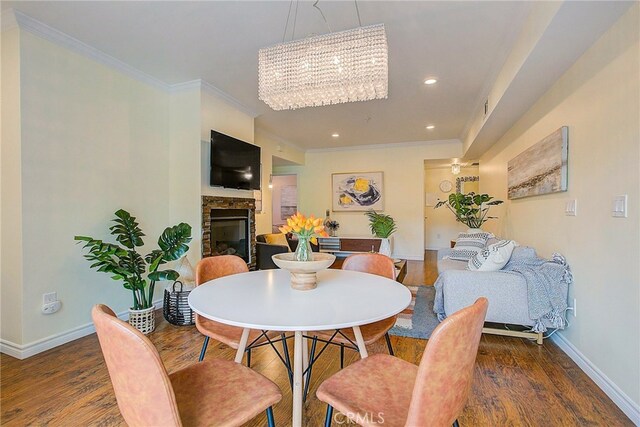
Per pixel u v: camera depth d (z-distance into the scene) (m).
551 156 2.63
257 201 5.68
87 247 2.73
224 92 3.77
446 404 0.90
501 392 1.88
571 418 1.65
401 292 1.53
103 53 2.82
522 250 2.76
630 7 1.66
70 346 2.51
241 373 1.22
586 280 2.12
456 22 2.36
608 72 1.87
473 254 4.03
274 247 4.45
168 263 3.56
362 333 1.67
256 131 5.66
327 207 7.42
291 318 1.15
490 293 2.52
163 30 2.48
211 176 3.55
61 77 2.56
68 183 2.61
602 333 1.93
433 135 6.02
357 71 1.97
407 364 1.29
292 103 2.31
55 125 2.52
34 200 2.38
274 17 2.31
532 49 2.12
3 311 2.38
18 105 2.30
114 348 0.86
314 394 1.88
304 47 2.02
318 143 6.82
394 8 2.20
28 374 2.09
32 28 2.35
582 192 2.18
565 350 2.38
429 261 6.60
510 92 2.85
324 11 2.24
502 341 2.60
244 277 1.88
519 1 2.11
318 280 1.79
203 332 1.67
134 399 0.86
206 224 3.58
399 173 6.90
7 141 2.35
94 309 0.93
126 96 3.12
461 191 8.17
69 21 2.35
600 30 1.88
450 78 3.35
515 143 3.79
